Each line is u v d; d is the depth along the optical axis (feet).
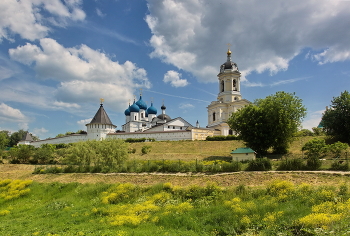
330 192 55.57
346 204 47.57
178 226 51.98
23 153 185.98
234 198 62.23
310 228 39.96
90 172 130.52
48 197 98.37
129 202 77.25
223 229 47.01
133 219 56.49
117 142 150.41
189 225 51.19
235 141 217.15
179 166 113.39
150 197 77.05
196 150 206.39
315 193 58.59
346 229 36.83
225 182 89.30
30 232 55.26
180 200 71.15
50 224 60.80
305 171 91.86
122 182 107.14
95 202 81.41
